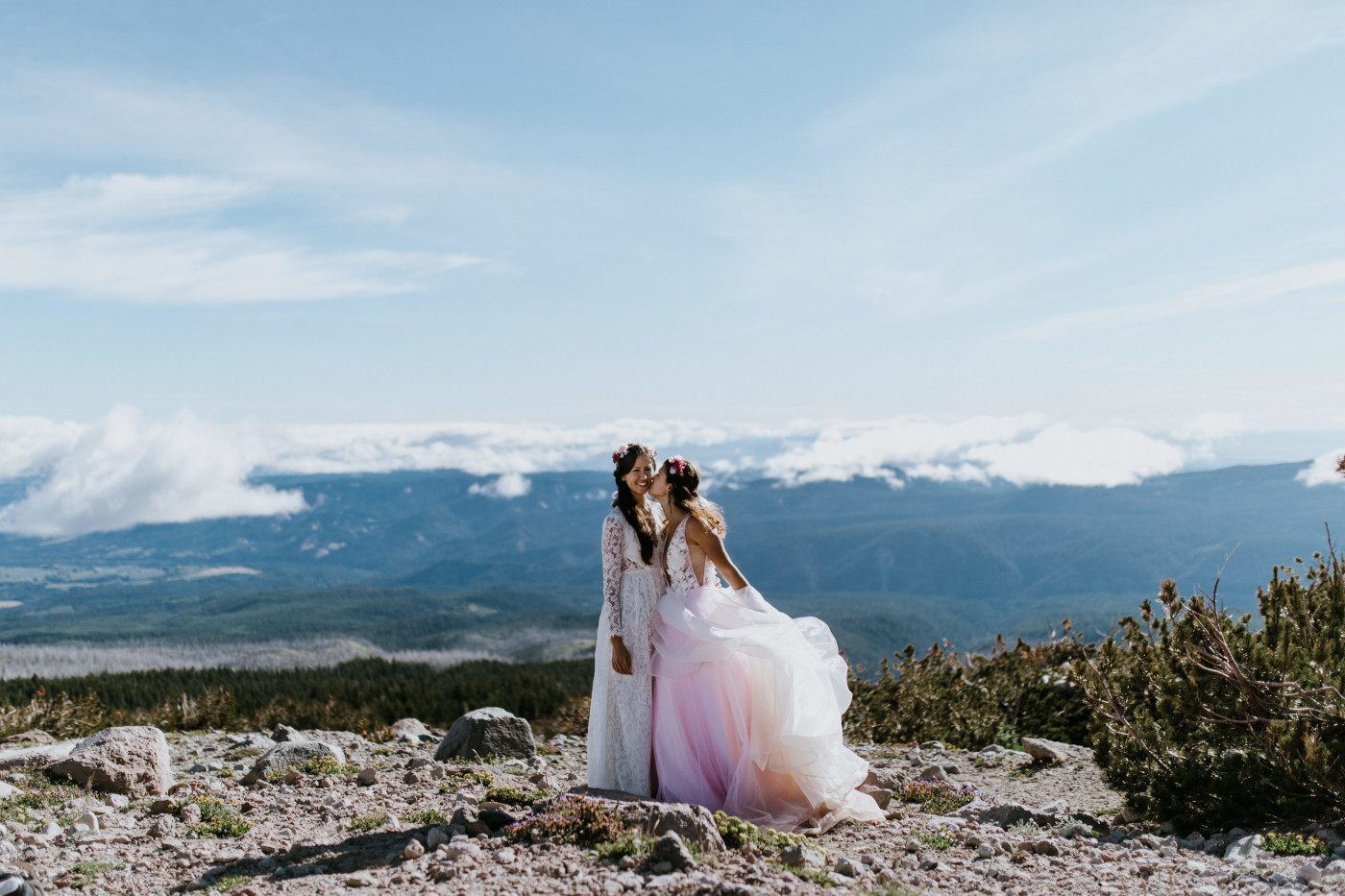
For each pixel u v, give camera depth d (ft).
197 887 14.56
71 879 14.84
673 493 20.56
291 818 20.08
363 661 377.09
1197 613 21.09
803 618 20.72
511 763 29.30
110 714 51.78
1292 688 19.57
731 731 19.35
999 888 14.38
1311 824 17.78
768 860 15.30
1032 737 38.09
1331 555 22.48
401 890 13.50
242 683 257.96
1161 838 18.56
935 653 44.39
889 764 31.07
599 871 13.94
